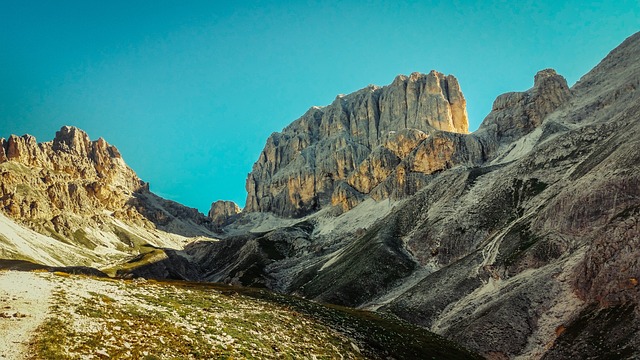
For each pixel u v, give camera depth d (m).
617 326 73.62
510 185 195.50
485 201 195.12
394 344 70.44
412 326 96.44
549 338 84.00
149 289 57.12
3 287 43.72
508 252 131.75
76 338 36.34
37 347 33.34
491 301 105.94
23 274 50.53
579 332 78.75
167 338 41.53
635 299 76.06
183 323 46.34
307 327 60.81
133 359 36.06
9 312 37.59
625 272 80.69
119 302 47.22
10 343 32.94
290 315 64.50
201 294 62.50
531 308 93.31
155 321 44.44
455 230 186.38
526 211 168.00
